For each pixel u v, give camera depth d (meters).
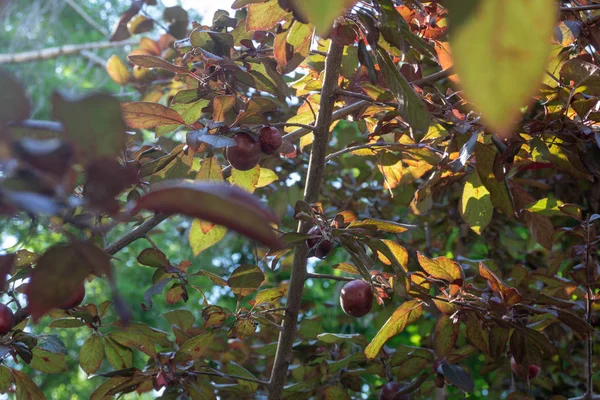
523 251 1.52
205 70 0.91
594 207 1.36
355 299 0.89
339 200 1.45
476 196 1.00
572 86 0.85
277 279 1.82
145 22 1.22
